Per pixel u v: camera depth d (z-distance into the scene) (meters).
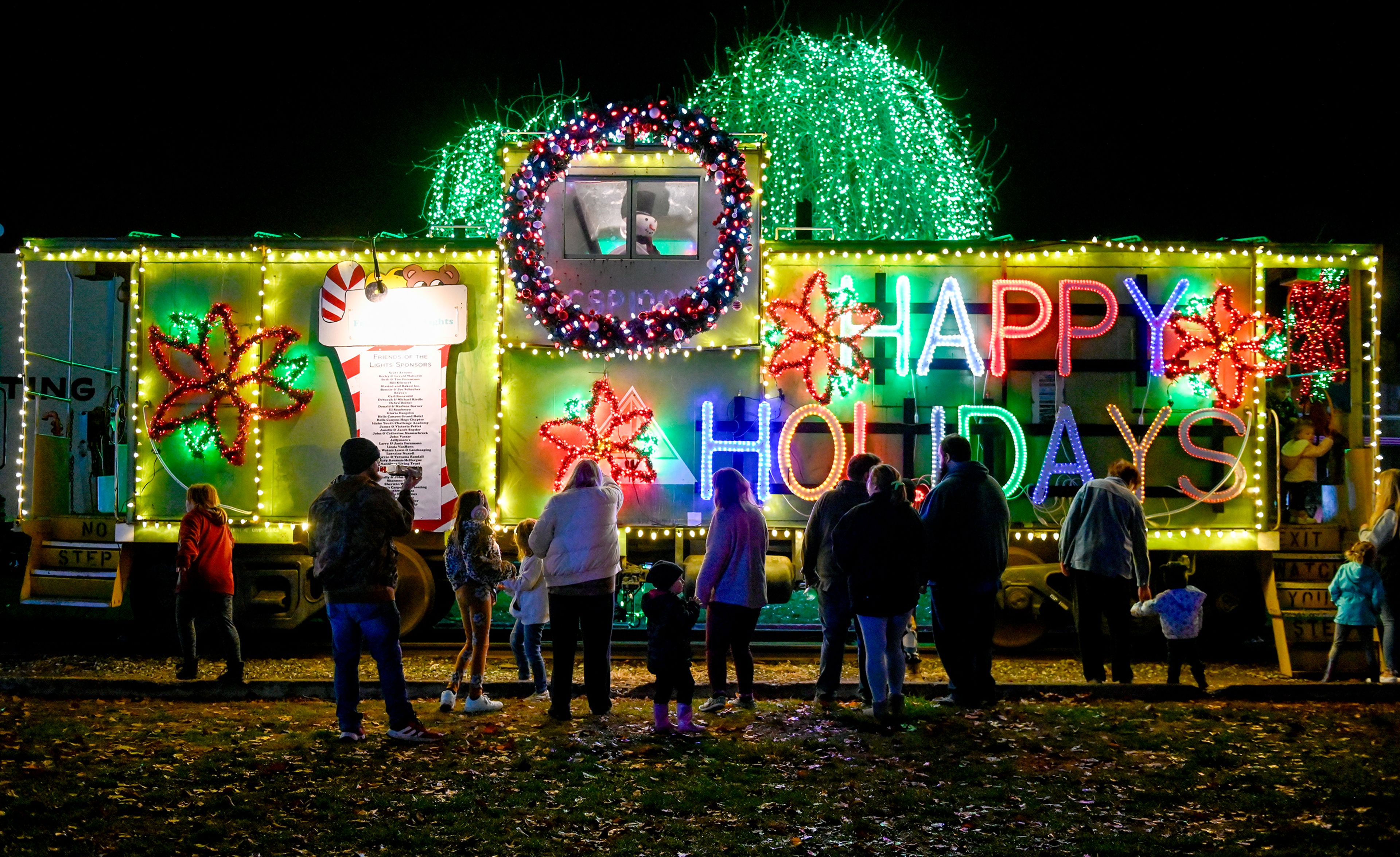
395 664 7.10
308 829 5.41
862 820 5.63
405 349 10.73
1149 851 5.20
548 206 10.73
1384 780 6.36
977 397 10.75
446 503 10.64
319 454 10.83
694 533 10.70
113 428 11.41
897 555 7.70
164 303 10.90
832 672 8.50
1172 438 10.78
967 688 8.32
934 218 21.55
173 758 6.62
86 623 13.08
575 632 7.97
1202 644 11.94
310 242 10.84
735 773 6.50
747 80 21.69
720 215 10.54
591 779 6.30
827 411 10.62
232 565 10.37
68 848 5.08
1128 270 10.83
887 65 21.75
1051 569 10.84
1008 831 5.51
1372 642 9.64
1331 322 10.73
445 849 5.18
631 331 10.42
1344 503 11.07
